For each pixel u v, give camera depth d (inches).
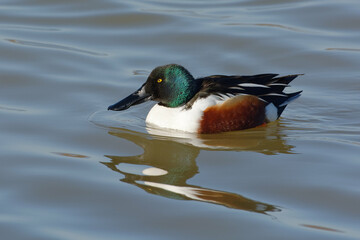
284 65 674.8
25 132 521.0
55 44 713.0
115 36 739.4
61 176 441.4
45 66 661.3
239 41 721.6
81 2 819.4
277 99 559.2
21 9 801.6
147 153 488.1
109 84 627.8
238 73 659.4
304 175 441.4
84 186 426.6
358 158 470.0
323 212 391.5
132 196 412.2
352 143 503.2
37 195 414.6
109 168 457.1
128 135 525.7
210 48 709.9
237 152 489.4
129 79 639.8
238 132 538.9
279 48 706.2
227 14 791.7
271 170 451.8
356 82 635.5
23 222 378.9
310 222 379.2
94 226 375.2
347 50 700.7
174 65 546.0
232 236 365.1
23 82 625.9
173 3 826.8
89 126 539.8
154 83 546.0
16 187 425.1
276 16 783.1
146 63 677.9
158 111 552.7
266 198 409.1
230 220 381.1
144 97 550.6
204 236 365.4
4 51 689.0
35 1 823.7
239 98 538.0
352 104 589.9
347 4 802.8
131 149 496.1
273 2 824.3
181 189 422.6
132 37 737.6
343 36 732.7
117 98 601.0
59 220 381.7
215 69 666.2
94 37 735.7
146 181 435.5
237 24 761.6
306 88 628.4
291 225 375.2
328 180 432.8
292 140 513.3
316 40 723.4
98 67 664.4
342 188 420.8
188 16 784.3
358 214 389.1
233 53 698.8
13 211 392.8
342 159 468.8
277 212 390.9
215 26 755.4
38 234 365.4
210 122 533.6
